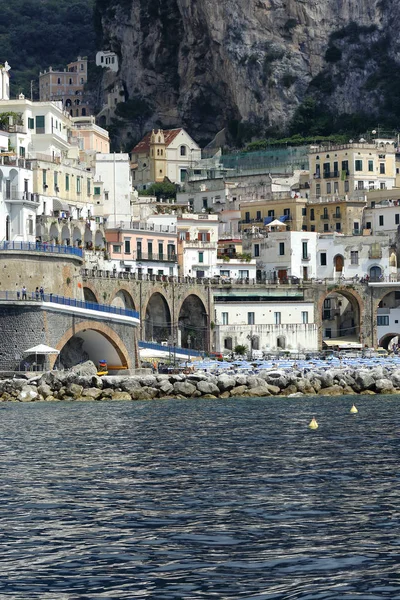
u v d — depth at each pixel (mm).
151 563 87938
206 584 82500
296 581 82688
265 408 199125
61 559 89250
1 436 155375
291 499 108875
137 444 146625
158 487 115375
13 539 95188
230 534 96062
